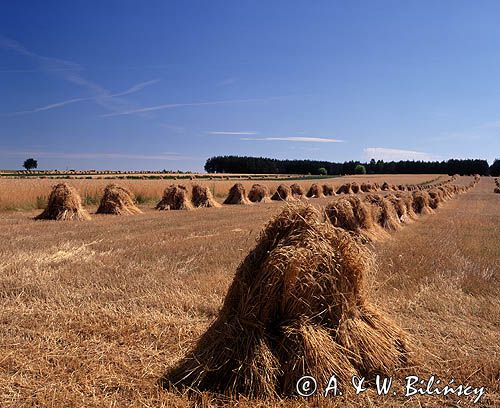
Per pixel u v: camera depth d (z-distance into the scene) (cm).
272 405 379
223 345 417
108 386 408
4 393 392
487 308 642
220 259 929
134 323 548
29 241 1107
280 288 424
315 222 461
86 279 745
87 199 2302
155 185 2847
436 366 462
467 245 1215
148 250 1011
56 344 495
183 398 388
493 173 12288
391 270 859
